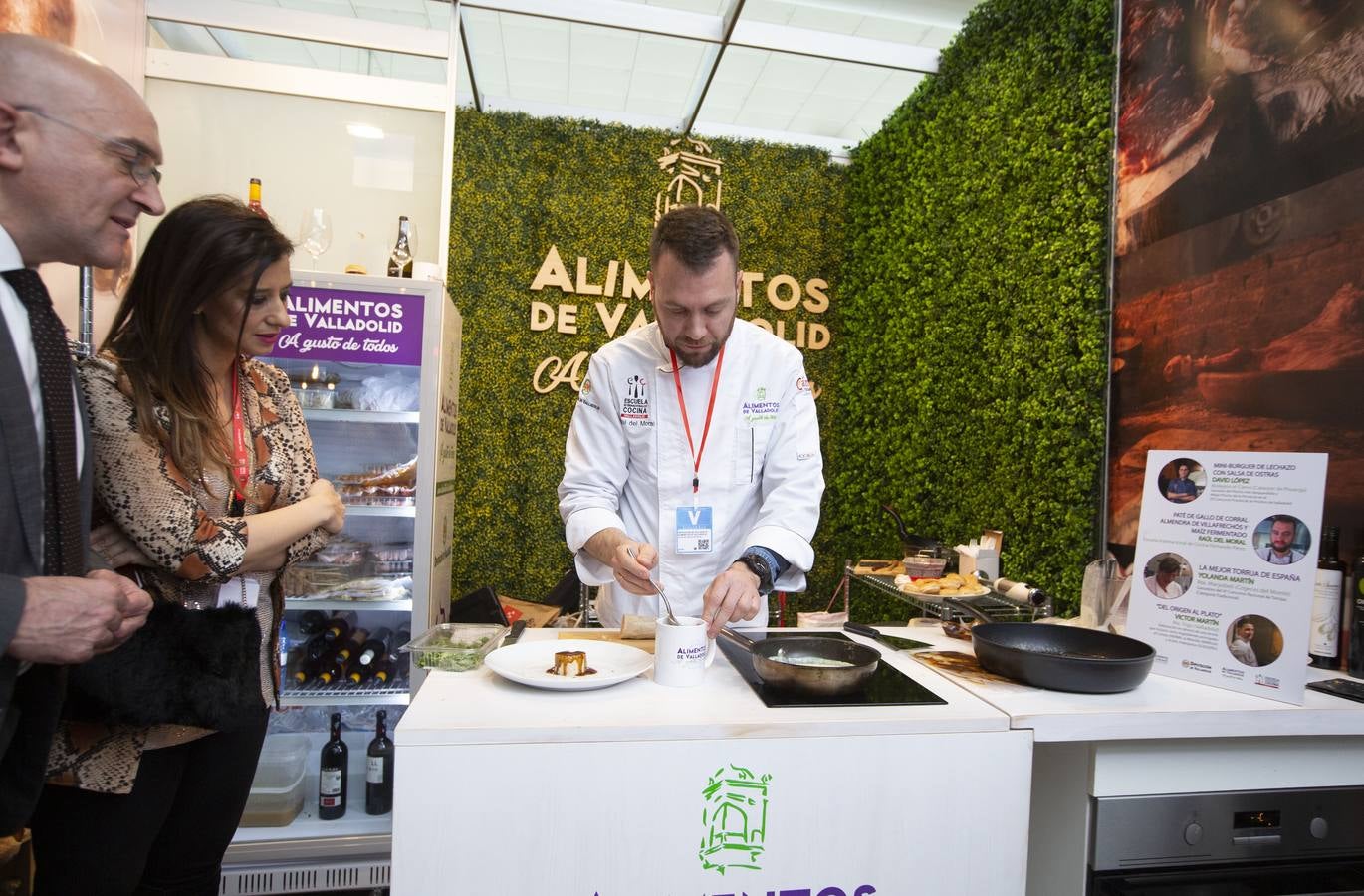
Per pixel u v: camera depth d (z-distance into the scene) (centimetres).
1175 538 142
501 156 399
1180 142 203
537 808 101
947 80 328
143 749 120
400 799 99
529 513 399
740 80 423
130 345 128
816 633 168
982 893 112
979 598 222
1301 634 123
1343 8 156
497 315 396
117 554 124
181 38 308
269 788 235
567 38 394
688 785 104
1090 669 122
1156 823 121
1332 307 159
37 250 97
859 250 406
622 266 409
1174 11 206
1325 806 128
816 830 107
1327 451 160
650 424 173
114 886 121
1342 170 157
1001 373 277
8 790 96
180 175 309
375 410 266
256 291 133
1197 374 195
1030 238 264
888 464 362
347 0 333
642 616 153
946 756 110
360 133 318
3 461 88
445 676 126
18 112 89
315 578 256
